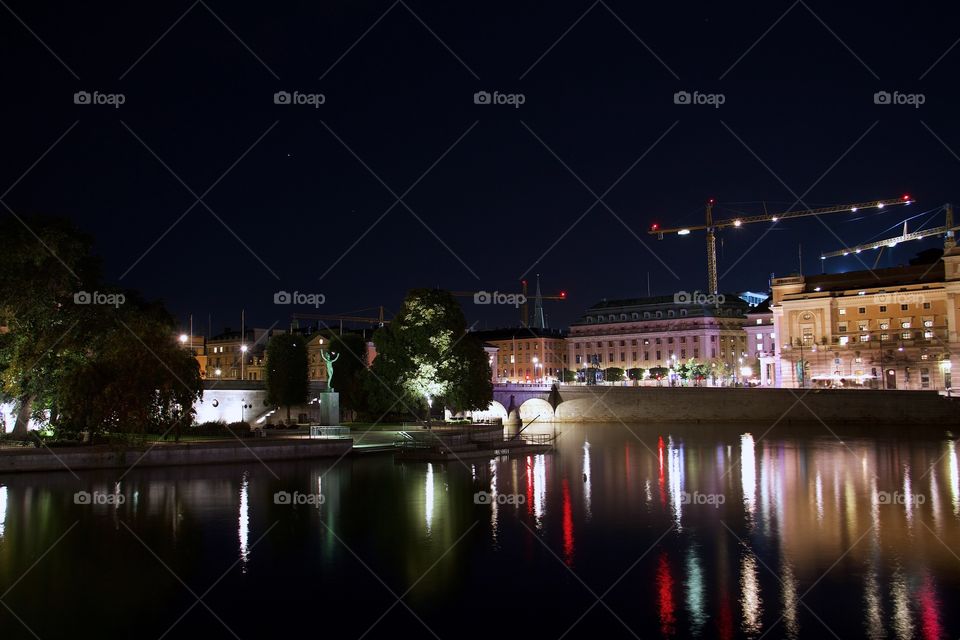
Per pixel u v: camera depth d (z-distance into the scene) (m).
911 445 107.12
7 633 33.97
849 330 179.75
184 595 38.72
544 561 44.62
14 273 75.94
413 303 117.06
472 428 110.31
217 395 121.62
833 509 59.19
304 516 55.38
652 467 85.12
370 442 96.12
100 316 82.06
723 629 34.66
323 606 37.47
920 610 36.59
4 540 47.91
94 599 38.09
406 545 48.03
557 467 85.06
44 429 84.00
